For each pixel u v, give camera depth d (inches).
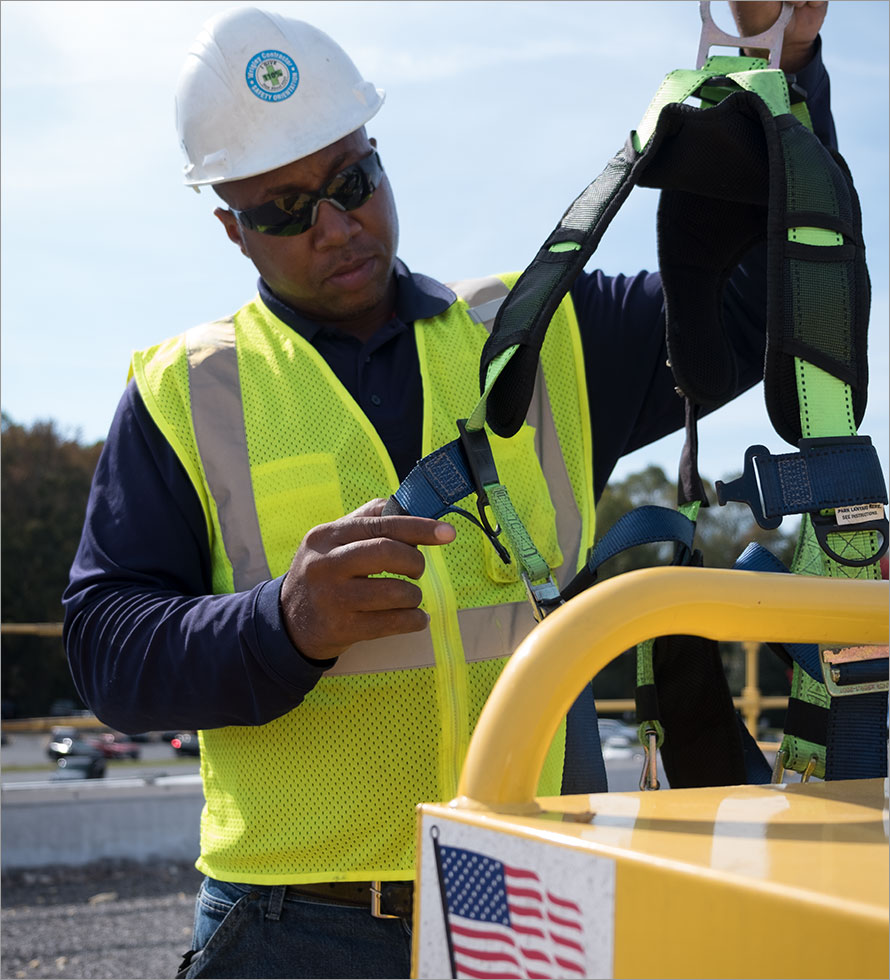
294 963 63.6
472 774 28.9
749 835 26.0
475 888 27.6
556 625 29.3
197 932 69.7
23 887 261.7
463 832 28.0
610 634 29.0
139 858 288.2
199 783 299.0
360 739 64.0
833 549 44.9
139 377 72.4
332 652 56.9
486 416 55.4
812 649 45.8
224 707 59.6
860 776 41.3
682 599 29.8
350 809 63.4
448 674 64.0
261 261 72.1
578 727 61.3
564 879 25.3
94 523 70.7
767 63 59.2
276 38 73.4
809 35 62.7
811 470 44.7
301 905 63.8
